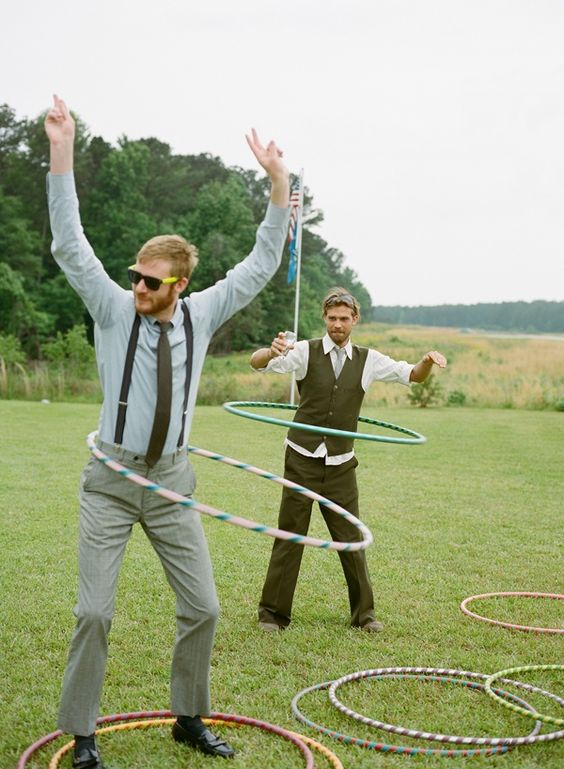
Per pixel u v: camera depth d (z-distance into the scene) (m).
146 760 3.66
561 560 7.65
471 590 6.57
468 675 4.66
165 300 3.51
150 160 75.94
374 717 4.19
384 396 27.91
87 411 21.66
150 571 6.71
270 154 3.70
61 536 7.84
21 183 66.56
